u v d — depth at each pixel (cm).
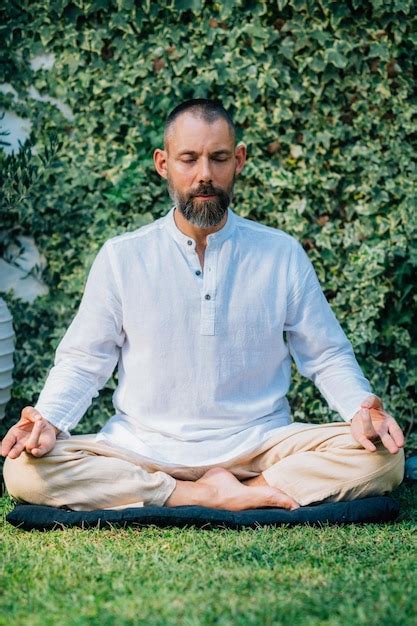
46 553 313
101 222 504
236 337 385
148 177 504
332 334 396
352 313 502
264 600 260
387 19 491
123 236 393
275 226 505
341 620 245
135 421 389
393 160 500
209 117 368
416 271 500
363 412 355
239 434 384
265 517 349
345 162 500
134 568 294
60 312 508
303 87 496
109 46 495
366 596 266
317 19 492
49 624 244
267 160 503
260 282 388
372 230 503
